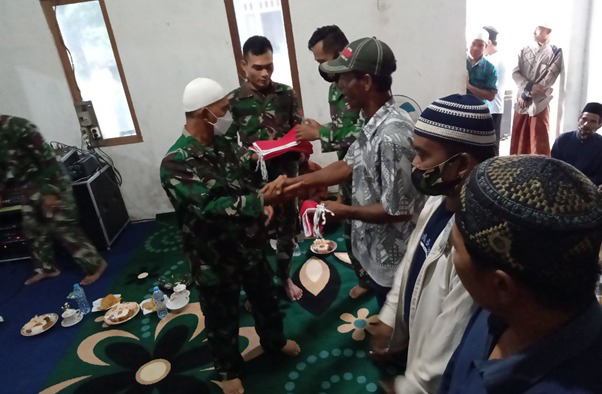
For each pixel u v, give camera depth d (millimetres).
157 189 4070
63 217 3029
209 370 2262
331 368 2164
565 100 4016
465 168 1002
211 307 1863
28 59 3637
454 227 576
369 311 2516
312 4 3461
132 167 3984
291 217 2559
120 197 3996
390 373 2082
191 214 1692
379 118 1457
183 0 3447
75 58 3648
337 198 3854
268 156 2152
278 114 2592
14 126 2701
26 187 2922
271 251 3301
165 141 3908
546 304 497
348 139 1910
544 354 507
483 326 678
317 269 2975
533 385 512
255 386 2119
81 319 2805
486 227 493
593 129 2650
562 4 3912
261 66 2432
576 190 468
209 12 3488
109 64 3674
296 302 2672
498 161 540
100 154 3918
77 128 3867
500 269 501
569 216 452
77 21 3527
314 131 2041
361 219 1513
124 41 3568
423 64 3592
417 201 1443
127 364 2367
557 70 3834
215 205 1630
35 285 3287
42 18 3510
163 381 2229
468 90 3965
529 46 3961
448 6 3395
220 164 1740
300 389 2070
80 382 2289
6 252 3602
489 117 1000
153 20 3508
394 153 1367
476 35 3875
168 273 3182
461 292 840
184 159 1610
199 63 3646
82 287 3164
